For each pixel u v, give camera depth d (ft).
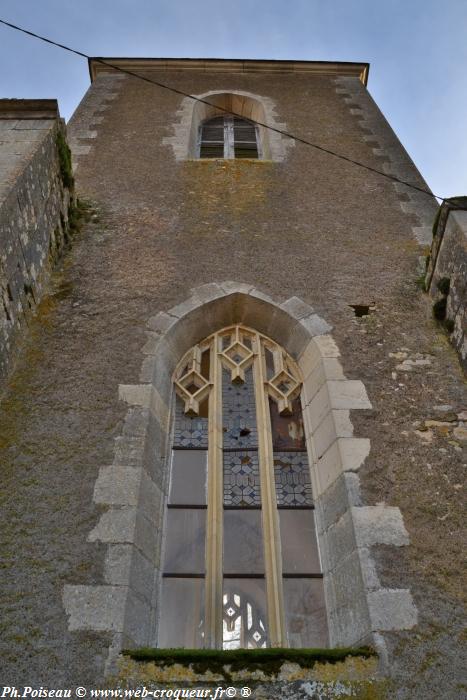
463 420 15.89
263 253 21.91
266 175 27.14
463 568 12.69
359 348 18.02
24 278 17.80
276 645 12.73
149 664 10.89
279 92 36.50
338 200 25.53
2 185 17.02
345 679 10.82
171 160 28.02
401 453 14.94
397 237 23.34
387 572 12.52
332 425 15.74
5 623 11.40
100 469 14.21
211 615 13.10
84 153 28.27
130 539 12.86
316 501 15.28
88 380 16.47
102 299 19.35
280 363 18.89
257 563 14.33
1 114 21.61
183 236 22.67
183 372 18.60
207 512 15.20
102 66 38.52
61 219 21.77
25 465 14.26
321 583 13.93
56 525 13.06
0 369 15.76
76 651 11.03
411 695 10.66
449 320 18.52
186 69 38.99
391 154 29.53
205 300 19.44
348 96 36.35
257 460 16.58
